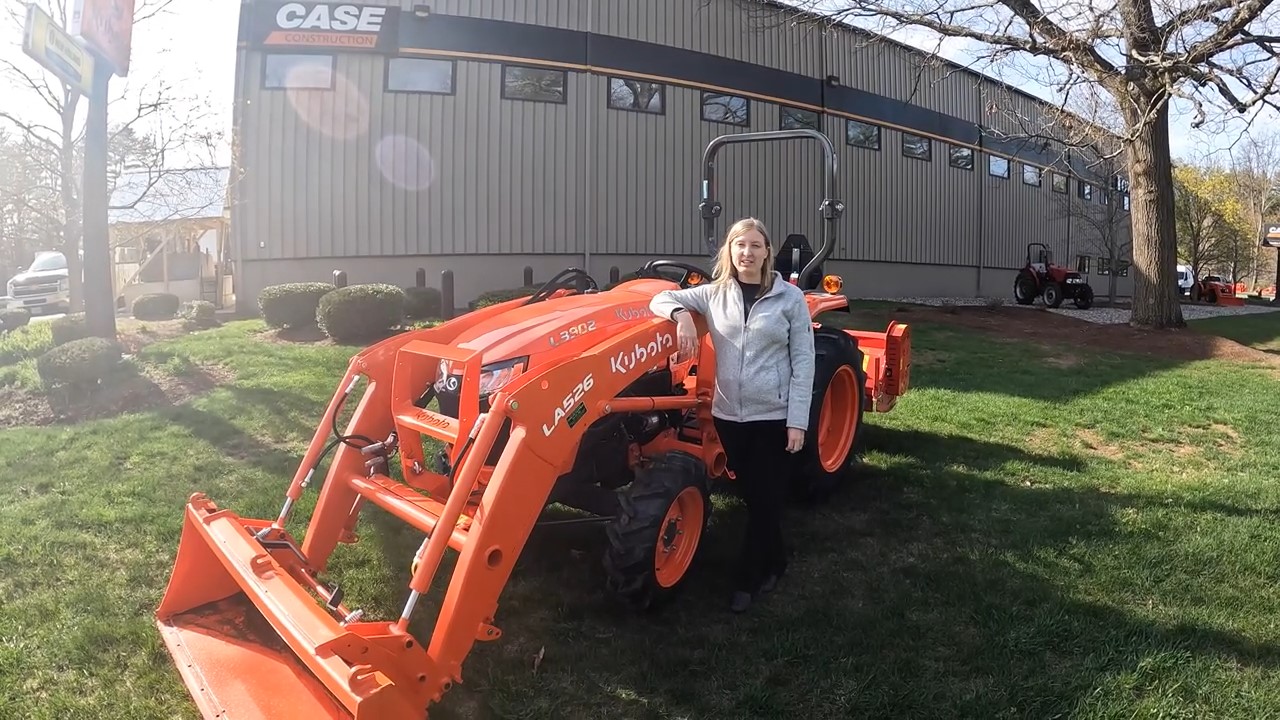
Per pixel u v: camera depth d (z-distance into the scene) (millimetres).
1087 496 4773
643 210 15461
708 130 16172
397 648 2328
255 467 5074
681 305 3295
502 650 3045
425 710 2389
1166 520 4340
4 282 29094
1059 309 19875
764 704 2705
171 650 2727
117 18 8195
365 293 9539
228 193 13320
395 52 13531
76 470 5031
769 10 15445
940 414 6887
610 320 3688
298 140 13438
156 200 13023
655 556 3119
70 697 2719
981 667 2910
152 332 10430
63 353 6988
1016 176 24297
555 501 3445
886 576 3672
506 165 14320
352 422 3293
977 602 3391
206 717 2363
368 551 3812
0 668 2887
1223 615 3281
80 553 3840
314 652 2172
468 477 2564
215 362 8250
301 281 13625
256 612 2982
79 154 11953
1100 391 8188
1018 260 24672
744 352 3260
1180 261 41938
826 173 4715
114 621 3188
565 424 2820
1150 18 9453
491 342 3303
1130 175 13570
